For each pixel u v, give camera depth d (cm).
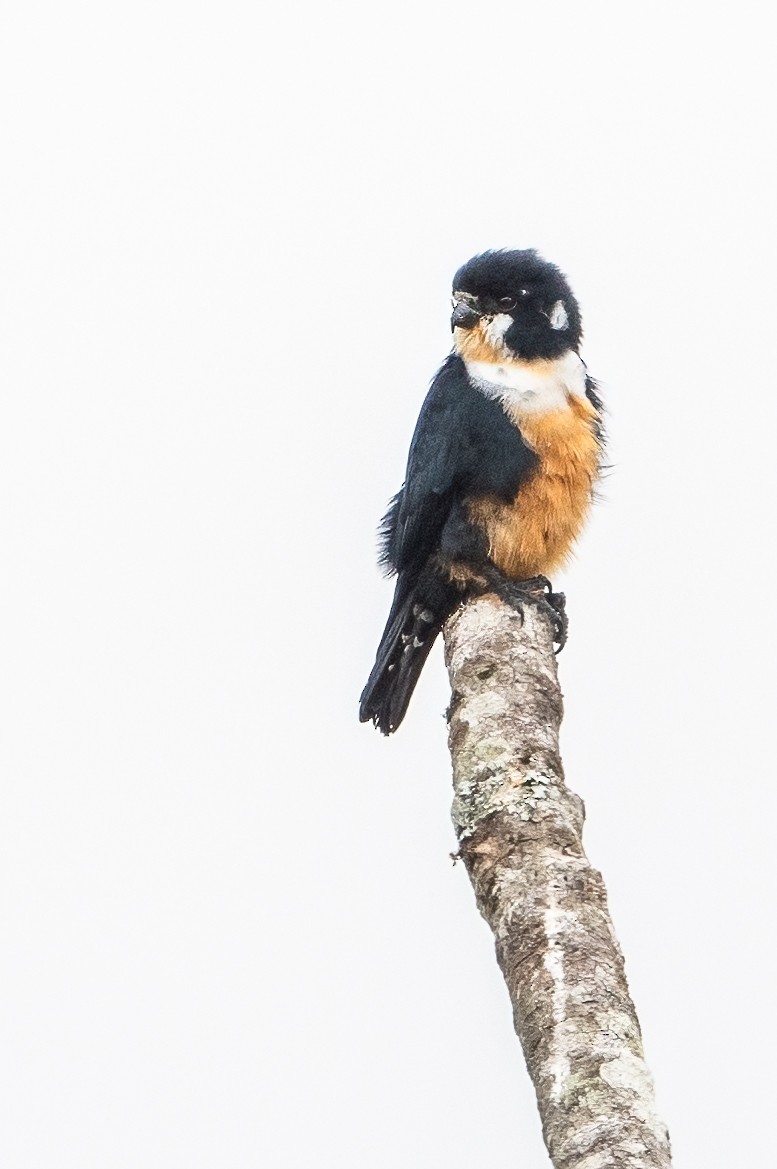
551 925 738
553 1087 654
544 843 802
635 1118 633
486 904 788
